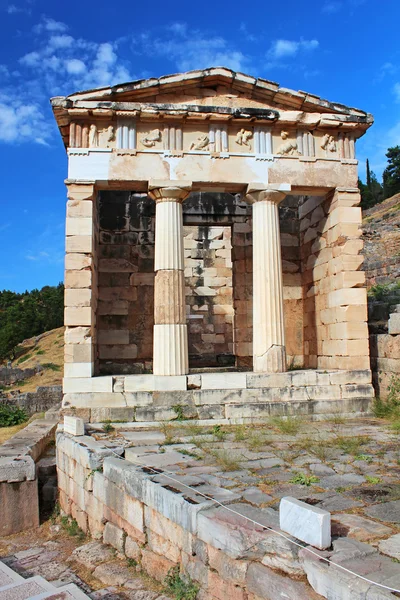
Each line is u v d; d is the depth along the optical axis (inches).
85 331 540.1
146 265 718.5
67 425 465.7
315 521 210.2
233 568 226.5
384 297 762.2
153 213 730.2
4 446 472.7
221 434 463.5
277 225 594.9
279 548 214.7
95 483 369.7
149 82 560.4
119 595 273.3
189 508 260.8
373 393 575.5
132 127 571.2
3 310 3917.3
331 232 625.6
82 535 382.0
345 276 593.0
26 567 333.4
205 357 871.1
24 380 1560.0
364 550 207.0
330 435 453.7
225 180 579.2
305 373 564.4
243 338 744.3
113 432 482.0
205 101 588.7
